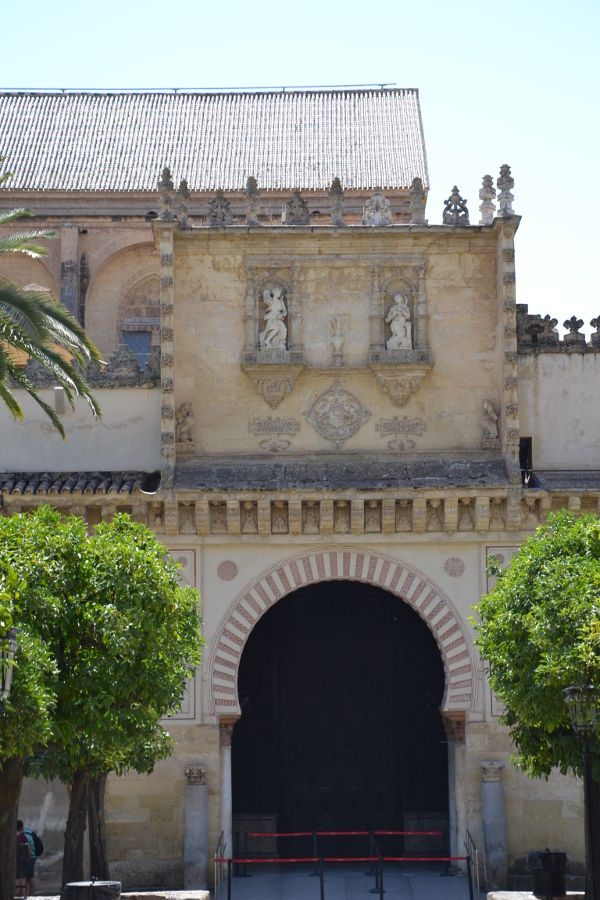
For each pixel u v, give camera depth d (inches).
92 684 1240.8
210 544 1673.2
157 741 1425.9
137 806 1642.5
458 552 1679.4
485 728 1658.5
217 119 2426.2
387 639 1867.6
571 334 1732.3
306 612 1872.5
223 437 1705.2
